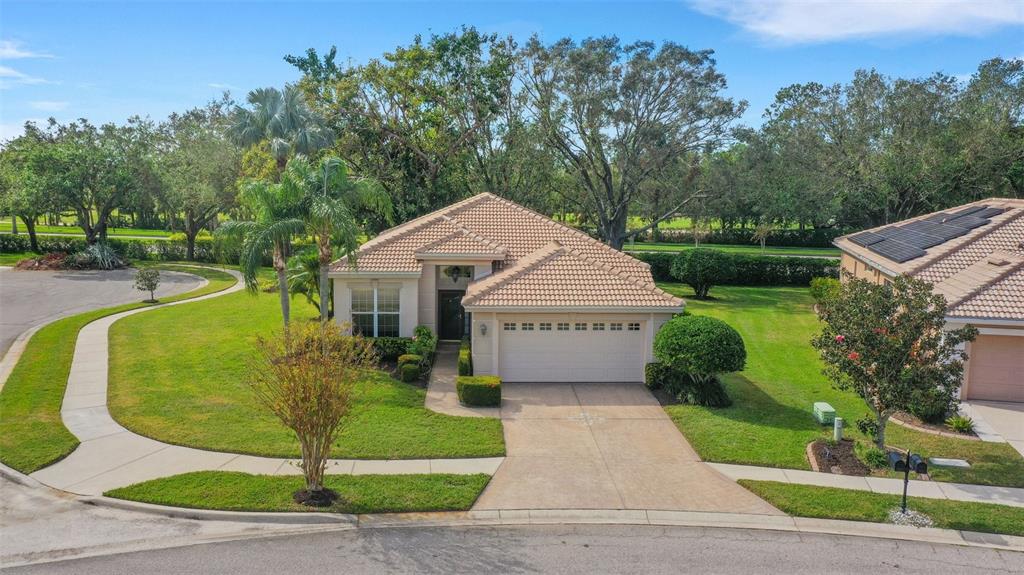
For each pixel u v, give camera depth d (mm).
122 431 15906
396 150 40875
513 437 16141
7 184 49938
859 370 14125
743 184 43938
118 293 37531
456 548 11156
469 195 43812
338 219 19359
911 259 24547
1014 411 17906
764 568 10672
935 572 10648
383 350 22297
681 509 12609
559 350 20703
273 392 12891
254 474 13641
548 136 42031
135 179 49906
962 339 14000
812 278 41156
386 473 13922
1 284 40312
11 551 10789
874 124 42906
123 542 11141
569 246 24828
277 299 35156
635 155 41812
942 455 15156
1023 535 11766
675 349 18406
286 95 36875
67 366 21250
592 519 12234
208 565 10492
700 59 39938
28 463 13945
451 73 41531
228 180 50969
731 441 15797
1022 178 41281
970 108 41125
